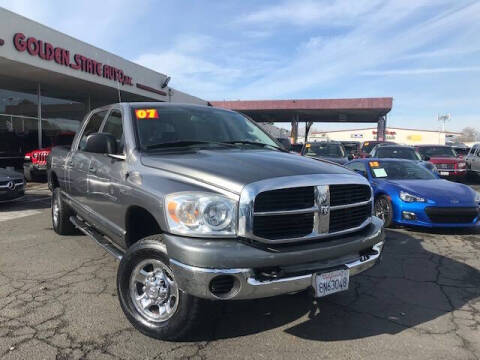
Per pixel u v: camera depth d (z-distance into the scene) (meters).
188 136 4.03
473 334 3.36
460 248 6.00
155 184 3.09
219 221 2.74
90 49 15.91
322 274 2.92
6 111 16.81
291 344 3.14
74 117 20.50
